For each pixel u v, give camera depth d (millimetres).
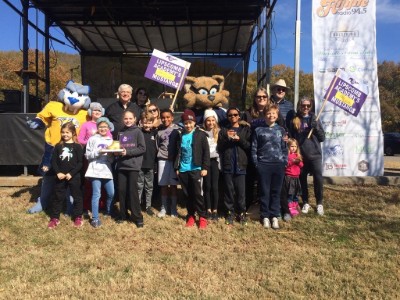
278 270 4262
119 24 12430
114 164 6254
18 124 8172
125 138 5648
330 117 7609
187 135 5727
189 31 13102
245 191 6184
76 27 12617
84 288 3781
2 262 4371
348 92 6523
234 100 14836
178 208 6590
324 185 7840
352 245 5012
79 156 5621
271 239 5242
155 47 14641
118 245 4969
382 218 5992
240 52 14875
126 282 3918
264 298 3639
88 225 5637
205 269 4273
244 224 5750
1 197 7176
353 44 7516
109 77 15141
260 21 11336
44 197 6188
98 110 6105
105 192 6270
